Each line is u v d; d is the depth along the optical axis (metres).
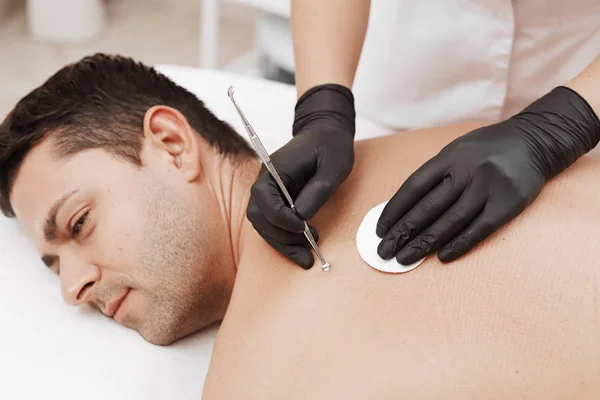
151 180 1.08
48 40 2.95
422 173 0.95
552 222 0.92
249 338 0.93
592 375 0.82
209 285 1.09
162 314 1.08
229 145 1.19
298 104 1.14
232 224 1.12
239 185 1.15
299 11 1.20
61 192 1.07
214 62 2.25
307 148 1.02
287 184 0.99
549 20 1.25
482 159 0.93
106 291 1.08
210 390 0.93
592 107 0.99
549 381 0.82
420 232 0.94
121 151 1.09
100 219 1.06
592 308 0.84
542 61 1.30
